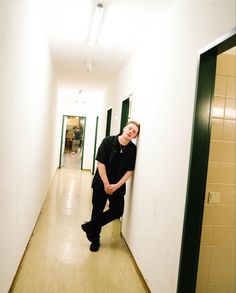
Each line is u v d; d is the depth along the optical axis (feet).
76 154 47.73
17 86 6.12
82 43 11.78
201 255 6.57
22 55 6.44
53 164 22.63
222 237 6.59
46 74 11.98
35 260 8.84
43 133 12.35
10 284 6.88
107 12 8.45
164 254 6.55
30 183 9.14
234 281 6.68
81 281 7.88
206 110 5.36
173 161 6.40
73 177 25.55
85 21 9.43
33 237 10.71
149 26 9.14
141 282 8.15
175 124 6.43
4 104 5.07
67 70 17.46
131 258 9.64
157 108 7.93
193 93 5.54
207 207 6.50
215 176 6.47
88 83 21.42
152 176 7.94
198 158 5.36
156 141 7.80
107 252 10.03
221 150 6.46
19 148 6.79
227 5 4.44
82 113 30.68
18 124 6.49
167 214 6.56
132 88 11.82
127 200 11.11
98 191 9.92
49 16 9.18
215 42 4.73
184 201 5.63
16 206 6.89
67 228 12.05
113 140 10.07
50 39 11.53
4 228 5.74
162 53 7.82
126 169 10.05
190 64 5.80
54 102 18.78
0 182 5.16
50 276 7.97
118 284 7.93
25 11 6.48
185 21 6.21
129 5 7.84
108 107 20.02
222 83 6.39
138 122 10.11
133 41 10.83
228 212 6.57
